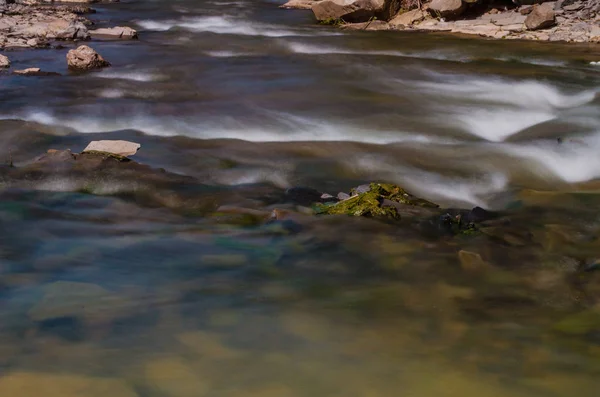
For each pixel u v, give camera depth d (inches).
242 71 525.0
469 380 141.6
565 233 241.4
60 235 227.0
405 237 231.8
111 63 557.9
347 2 846.5
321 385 138.9
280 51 632.4
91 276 192.9
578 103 456.8
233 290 185.3
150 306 173.5
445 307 178.1
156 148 342.0
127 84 478.9
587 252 223.6
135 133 367.6
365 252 216.8
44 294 179.2
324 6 860.0
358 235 231.9
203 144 349.7
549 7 783.1
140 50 623.2
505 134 384.8
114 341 154.6
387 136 369.7
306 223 242.4
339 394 135.7
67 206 259.8
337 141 358.0
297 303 177.6
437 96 460.8
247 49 637.3
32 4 963.3
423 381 141.0
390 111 418.9
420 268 205.0
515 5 855.7
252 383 138.8
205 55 598.9
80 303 174.4
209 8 1002.7
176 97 442.9
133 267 200.4
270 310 172.9
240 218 248.2
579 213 263.9
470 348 155.7
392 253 216.5
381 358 150.0
